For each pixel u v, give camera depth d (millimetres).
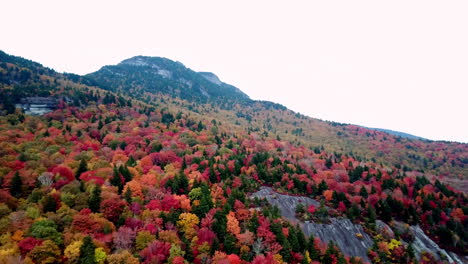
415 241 81688
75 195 64625
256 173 104000
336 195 93938
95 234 52625
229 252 58500
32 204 58250
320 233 78688
